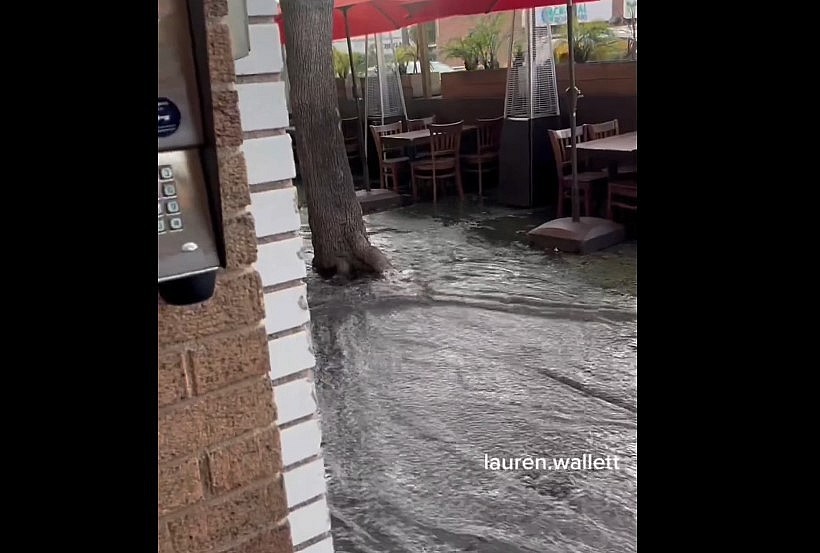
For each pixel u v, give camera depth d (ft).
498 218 24.27
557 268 18.19
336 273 18.84
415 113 34.09
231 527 3.70
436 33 34.68
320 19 17.65
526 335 14.11
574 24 26.43
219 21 3.19
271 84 4.61
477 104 30.14
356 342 14.39
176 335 3.35
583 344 13.46
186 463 3.49
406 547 8.13
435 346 13.91
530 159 24.76
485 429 10.59
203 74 3.05
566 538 8.09
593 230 19.60
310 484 5.01
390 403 11.65
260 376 3.67
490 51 30.89
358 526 8.54
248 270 3.52
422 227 23.90
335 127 18.25
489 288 17.06
